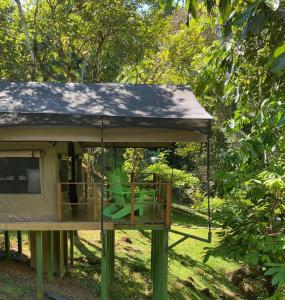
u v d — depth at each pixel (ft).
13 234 44.47
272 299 16.69
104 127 24.11
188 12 12.21
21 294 28.45
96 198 27.86
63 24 50.75
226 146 49.42
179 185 63.67
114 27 49.52
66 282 33.17
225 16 11.79
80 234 48.80
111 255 35.68
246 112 22.13
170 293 37.27
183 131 25.86
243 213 22.82
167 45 54.03
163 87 31.91
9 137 24.90
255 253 18.88
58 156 27.96
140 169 60.13
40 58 55.57
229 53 20.51
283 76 19.30
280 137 18.54
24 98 28.14
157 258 31.83
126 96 29.32
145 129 25.46
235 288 42.86
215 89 23.29
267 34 18.38
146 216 29.35
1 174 27.04
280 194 22.06
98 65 54.80
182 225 58.23
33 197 27.17
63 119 24.12
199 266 46.75
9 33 53.42
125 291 35.29
